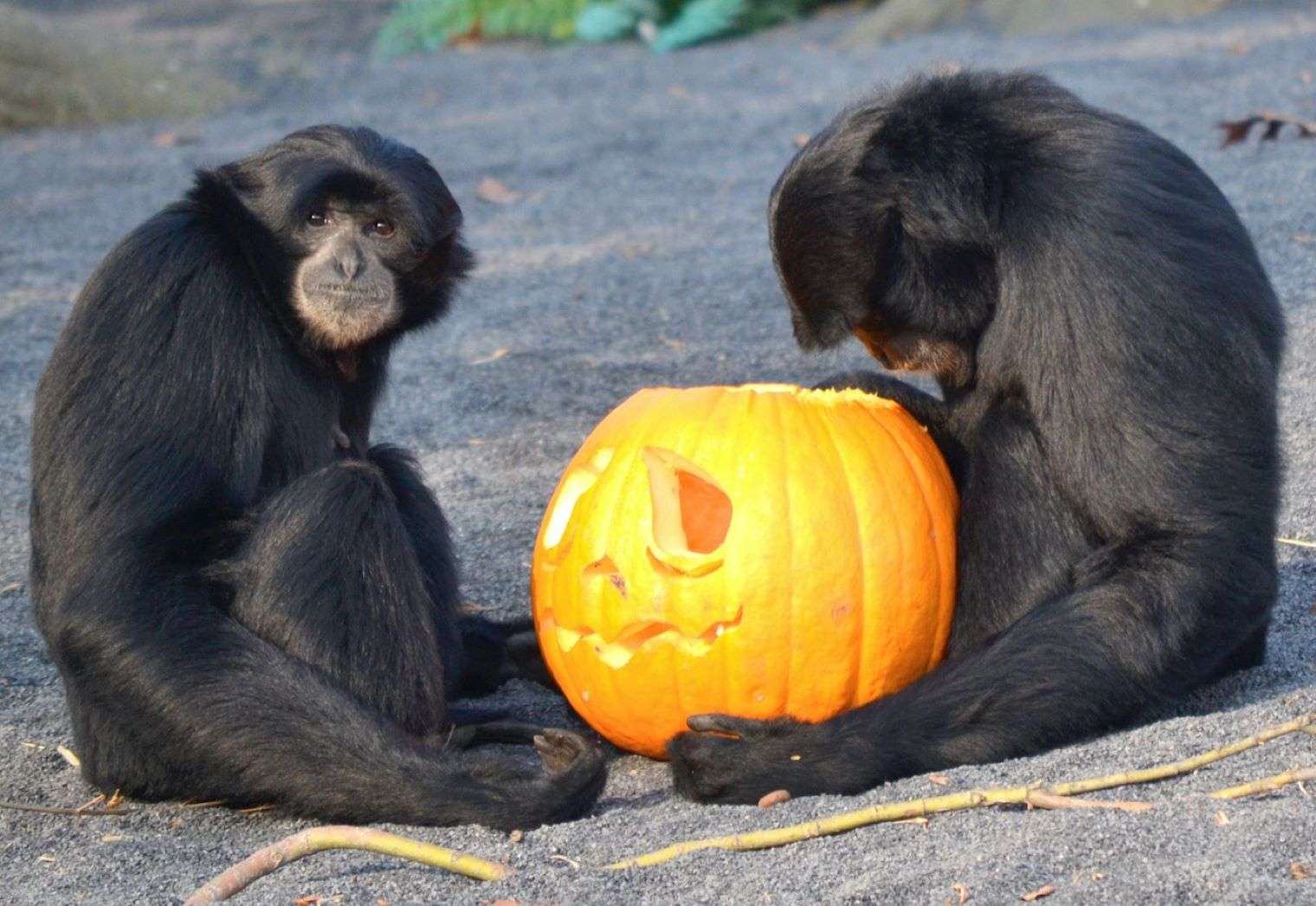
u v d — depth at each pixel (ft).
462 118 72.28
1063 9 81.61
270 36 107.55
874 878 15.40
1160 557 18.78
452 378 38.40
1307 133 50.47
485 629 24.76
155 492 19.40
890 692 19.89
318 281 21.49
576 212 53.93
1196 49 69.36
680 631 19.42
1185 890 14.70
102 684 19.01
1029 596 19.63
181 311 20.15
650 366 37.76
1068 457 19.13
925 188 20.18
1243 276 19.93
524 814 18.01
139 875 17.75
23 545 30.45
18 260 50.78
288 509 19.47
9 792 20.77
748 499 19.31
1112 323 18.80
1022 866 15.33
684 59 84.64
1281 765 17.40
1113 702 18.78
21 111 74.64
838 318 20.94
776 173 56.70
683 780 18.76
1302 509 27.25
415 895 16.43
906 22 83.92
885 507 19.66
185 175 62.03
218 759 18.75
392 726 18.84
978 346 20.79
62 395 19.90
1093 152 19.72
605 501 19.93
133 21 115.34
